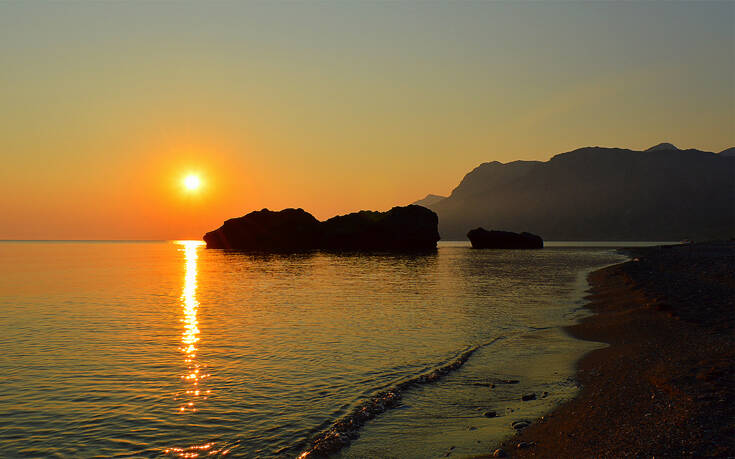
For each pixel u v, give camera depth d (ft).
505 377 47.75
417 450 31.94
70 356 57.82
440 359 55.21
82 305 105.91
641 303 87.66
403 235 503.61
